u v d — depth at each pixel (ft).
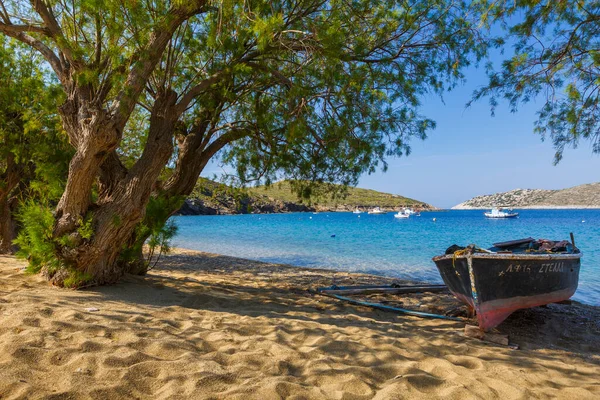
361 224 180.24
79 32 24.20
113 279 23.32
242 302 22.63
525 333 20.17
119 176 23.56
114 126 19.79
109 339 13.33
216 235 109.81
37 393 9.23
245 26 21.39
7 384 9.42
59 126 32.94
